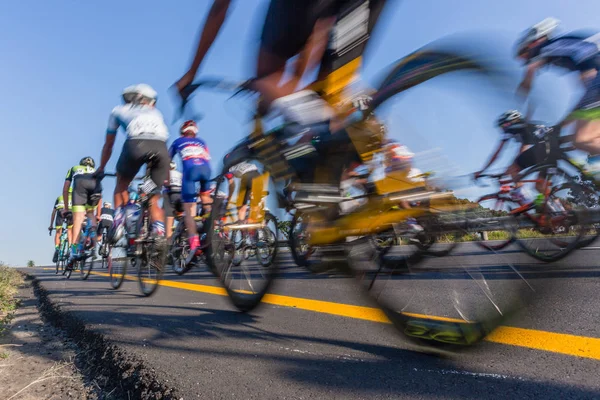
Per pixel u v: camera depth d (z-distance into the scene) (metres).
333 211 2.28
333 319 3.03
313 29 2.24
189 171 4.48
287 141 2.45
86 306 4.17
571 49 4.18
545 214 3.07
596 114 3.67
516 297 1.78
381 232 2.22
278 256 2.94
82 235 7.94
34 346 2.83
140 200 4.98
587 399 1.51
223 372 1.99
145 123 4.54
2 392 1.96
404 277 2.29
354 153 2.20
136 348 2.44
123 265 5.84
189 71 2.64
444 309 2.02
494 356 2.02
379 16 2.25
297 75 2.35
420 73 1.93
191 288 5.67
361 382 1.79
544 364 1.87
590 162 3.68
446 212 2.11
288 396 1.68
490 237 2.37
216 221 3.60
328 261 2.45
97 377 2.16
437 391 1.66
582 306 2.86
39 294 5.91
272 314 3.37
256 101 2.57
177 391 1.77
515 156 2.22
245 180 3.15
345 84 2.23
